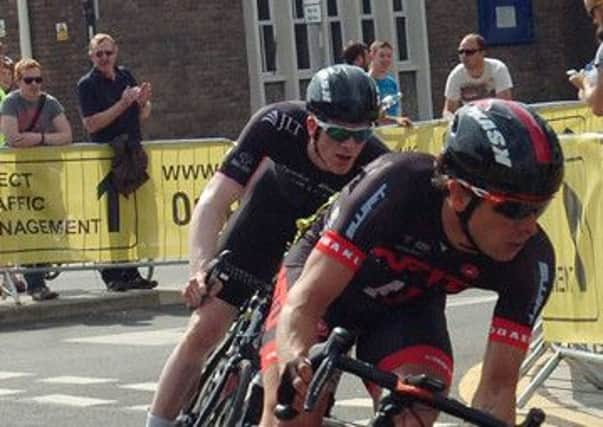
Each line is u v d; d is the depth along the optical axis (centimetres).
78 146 1224
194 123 2097
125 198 1229
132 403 820
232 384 507
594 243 708
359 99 489
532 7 2408
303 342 397
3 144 1270
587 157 707
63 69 2038
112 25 2048
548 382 805
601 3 735
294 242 472
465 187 380
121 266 1232
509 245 386
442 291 424
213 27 2111
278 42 2183
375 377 366
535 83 2416
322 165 532
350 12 2242
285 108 543
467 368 875
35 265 1219
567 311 732
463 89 1282
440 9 2338
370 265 417
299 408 382
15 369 953
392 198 402
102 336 1084
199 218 552
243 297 553
